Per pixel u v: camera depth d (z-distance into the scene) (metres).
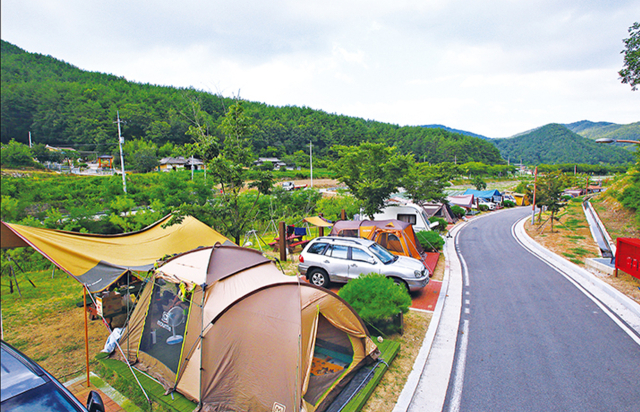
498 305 9.44
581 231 22.34
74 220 14.06
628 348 6.83
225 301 4.99
